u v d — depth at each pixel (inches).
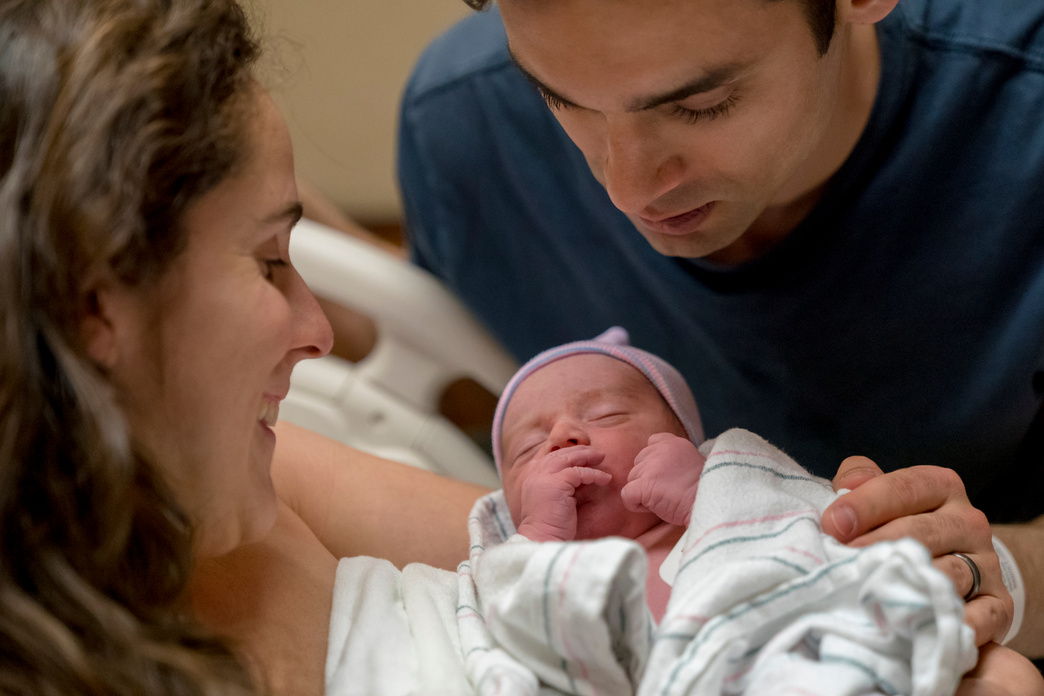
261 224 31.0
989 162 52.3
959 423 57.3
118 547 27.5
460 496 52.5
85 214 26.2
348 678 34.4
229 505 33.1
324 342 35.1
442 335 67.6
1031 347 54.4
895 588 30.5
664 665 31.7
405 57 97.7
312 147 101.6
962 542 37.5
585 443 45.2
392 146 102.5
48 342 26.6
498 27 64.3
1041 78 51.4
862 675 30.7
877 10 40.9
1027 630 46.9
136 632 27.6
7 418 26.2
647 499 41.5
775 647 32.2
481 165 66.4
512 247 68.1
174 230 28.2
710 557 36.1
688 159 40.4
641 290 63.9
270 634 36.0
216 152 28.7
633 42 34.3
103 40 26.9
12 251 25.8
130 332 28.4
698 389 65.0
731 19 34.6
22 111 26.2
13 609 26.5
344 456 52.0
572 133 42.6
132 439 28.5
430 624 36.9
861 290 54.9
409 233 73.7
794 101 39.8
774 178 43.3
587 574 31.8
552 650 33.6
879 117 50.7
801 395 59.6
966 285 54.1
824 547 36.0
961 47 51.6
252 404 31.9
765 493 38.5
